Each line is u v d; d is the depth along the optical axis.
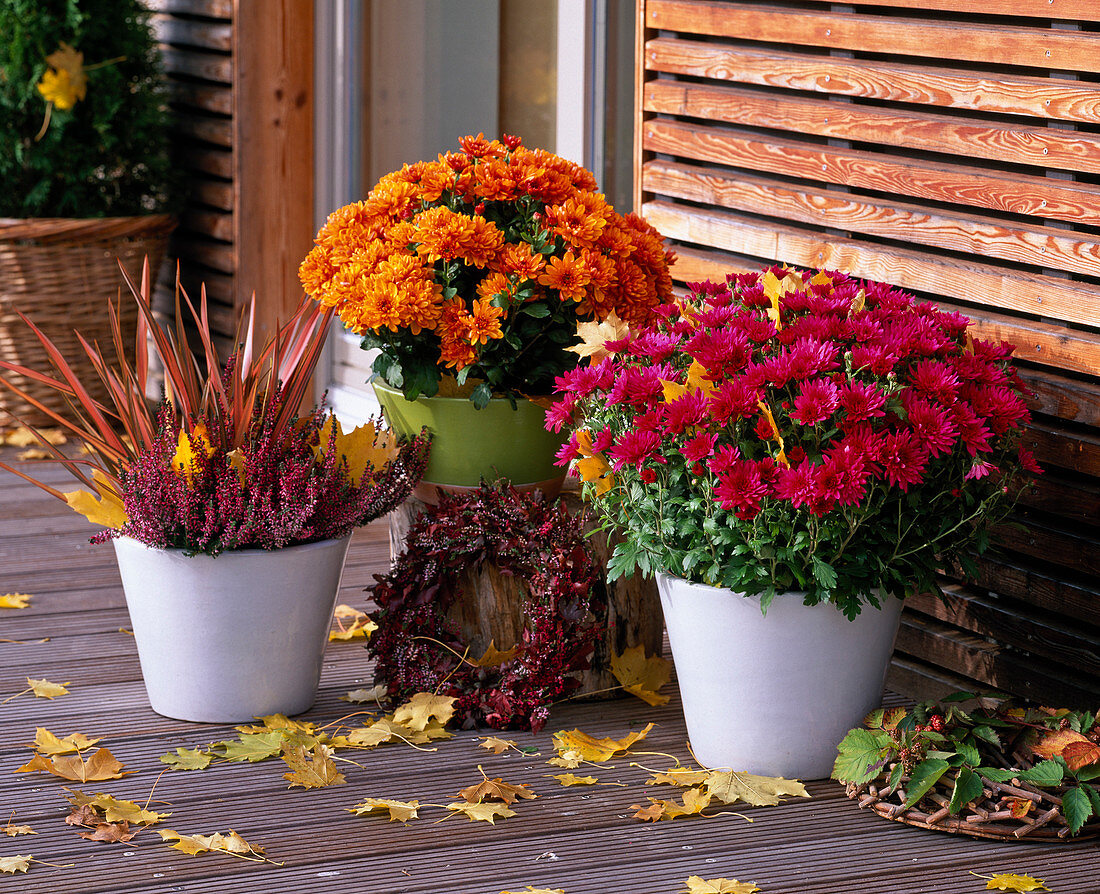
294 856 2.05
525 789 2.26
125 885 1.97
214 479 2.45
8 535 3.64
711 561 2.24
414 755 2.42
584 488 2.37
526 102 4.14
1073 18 2.26
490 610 2.60
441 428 2.70
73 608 3.12
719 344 2.17
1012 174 2.41
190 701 2.52
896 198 2.63
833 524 2.11
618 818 2.19
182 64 4.85
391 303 2.49
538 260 2.55
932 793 2.16
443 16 4.32
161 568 2.44
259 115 4.52
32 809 2.19
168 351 2.52
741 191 2.93
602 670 2.67
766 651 2.24
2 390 4.59
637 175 3.22
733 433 2.17
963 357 2.21
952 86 2.47
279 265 4.60
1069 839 2.13
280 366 2.63
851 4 2.65
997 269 2.45
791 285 2.43
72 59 4.52
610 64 3.92
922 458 2.05
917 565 2.22
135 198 4.88
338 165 4.62
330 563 2.54
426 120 4.43
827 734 2.29
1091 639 2.40
